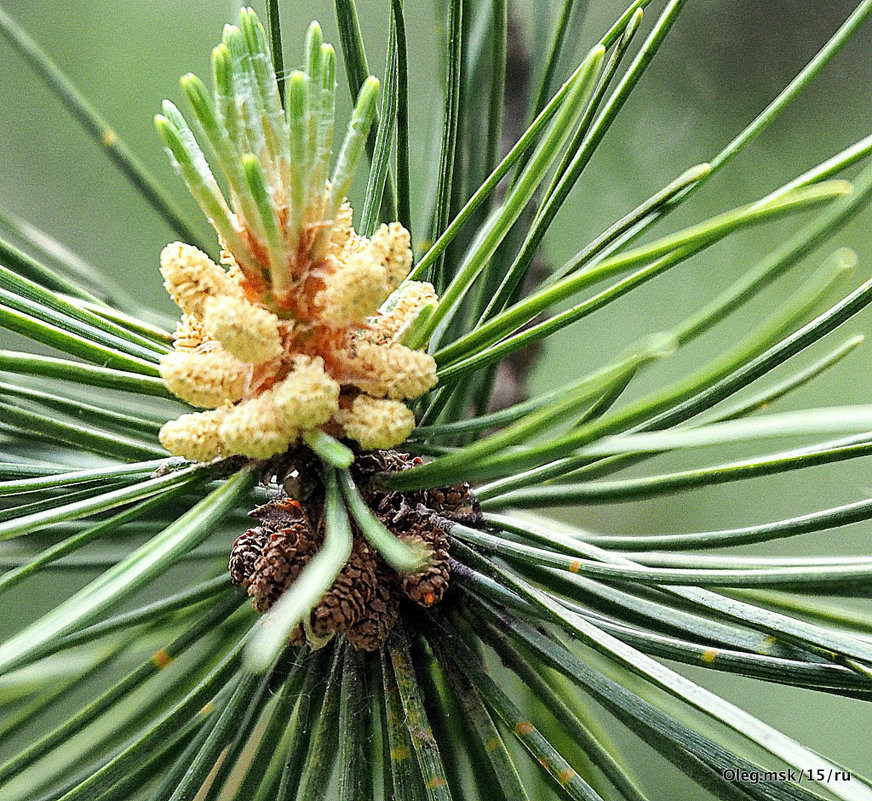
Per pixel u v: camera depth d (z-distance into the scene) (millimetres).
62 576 668
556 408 423
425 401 522
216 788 489
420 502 496
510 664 492
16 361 451
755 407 513
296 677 494
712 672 707
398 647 488
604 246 484
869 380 707
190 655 527
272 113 455
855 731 678
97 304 488
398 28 488
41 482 461
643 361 416
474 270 462
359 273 452
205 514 444
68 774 512
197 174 449
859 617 499
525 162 508
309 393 451
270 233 448
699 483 481
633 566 469
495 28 512
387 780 487
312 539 480
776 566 468
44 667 516
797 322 416
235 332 448
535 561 480
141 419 514
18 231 547
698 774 464
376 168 492
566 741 532
